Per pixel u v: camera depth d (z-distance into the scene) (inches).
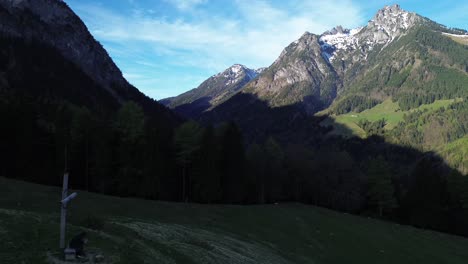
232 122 3996.1
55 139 3371.1
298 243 2340.1
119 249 1040.2
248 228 2420.0
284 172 4670.3
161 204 2571.4
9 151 3196.4
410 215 4426.7
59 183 3316.9
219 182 3710.6
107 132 3319.4
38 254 858.8
